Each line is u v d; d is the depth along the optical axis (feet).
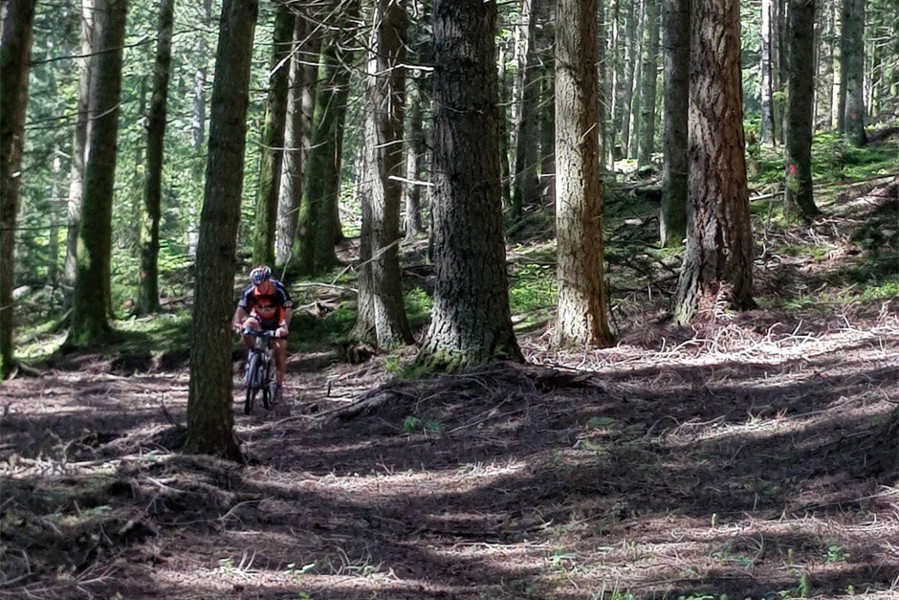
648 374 37.99
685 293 47.32
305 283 69.72
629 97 131.13
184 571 18.11
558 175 44.04
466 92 37.78
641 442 28.86
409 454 30.40
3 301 53.57
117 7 65.36
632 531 21.45
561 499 24.32
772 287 52.65
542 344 46.78
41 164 57.47
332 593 17.63
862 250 56.59
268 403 40.91
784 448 26.30
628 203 79.30
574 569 19.29
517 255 72.18
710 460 26.40
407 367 39.99
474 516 23.80
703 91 46.24
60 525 18.38
